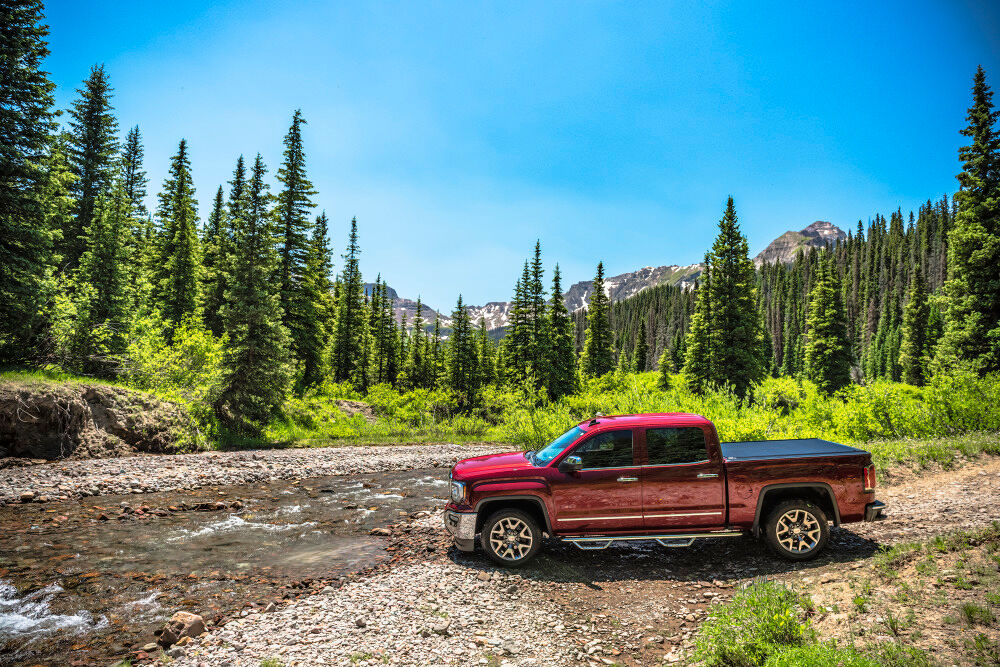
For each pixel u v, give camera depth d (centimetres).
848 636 414
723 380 3484
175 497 1205
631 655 465
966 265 2664
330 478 1538
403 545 814
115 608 585
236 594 625
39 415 1437
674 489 675
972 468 975
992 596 420
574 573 659
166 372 2148
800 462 675
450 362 6450
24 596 618
